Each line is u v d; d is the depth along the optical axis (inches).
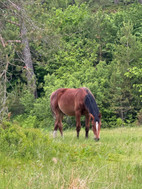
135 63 1475.1
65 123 1277.1
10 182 295.0
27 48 1414.9
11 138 431.8
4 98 748.0
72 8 1819.6
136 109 1455.5
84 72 1450.5
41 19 1027.3
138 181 311.7
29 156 397.7
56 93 669.3
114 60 1505.9
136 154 451.8
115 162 399.2
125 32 1494.8
